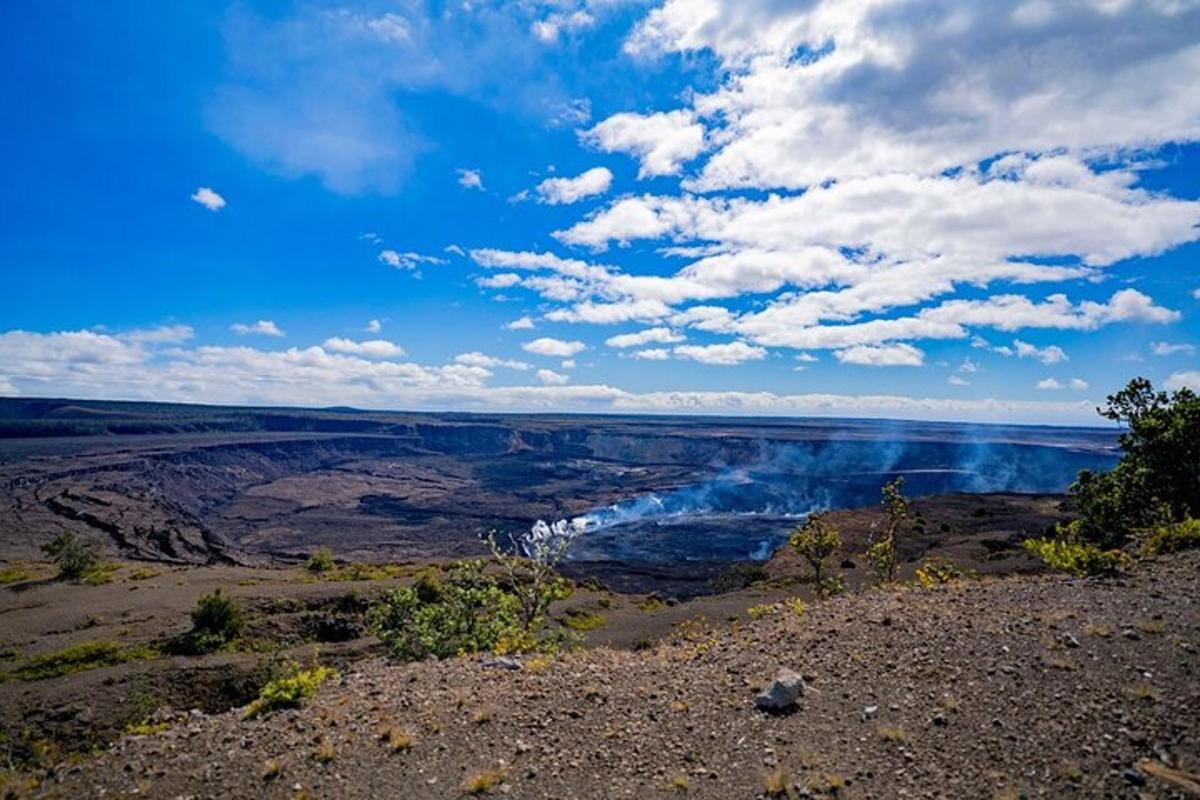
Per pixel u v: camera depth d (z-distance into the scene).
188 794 8.19
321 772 8.64
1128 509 20.45
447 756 9.02
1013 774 7.19
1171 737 7.27
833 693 9.84
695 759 8.53
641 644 37.44
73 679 31.78
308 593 48.06
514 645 16.92
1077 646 9.90
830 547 26.33
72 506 125.44
